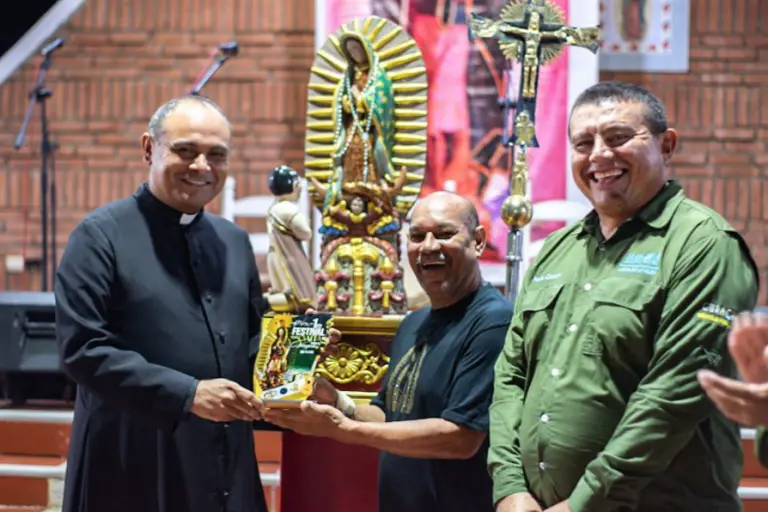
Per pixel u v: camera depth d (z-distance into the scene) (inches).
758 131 249.9
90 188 255.9
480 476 102.8
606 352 86.2
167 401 101.2
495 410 94.2
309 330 106.8
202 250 111.8
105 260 106.4
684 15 247.8
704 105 249.9
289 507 136.4
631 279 86.2
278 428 132.6
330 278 136.3
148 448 106.3
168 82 255.6
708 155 250.2
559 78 239.5
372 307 135.3
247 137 254.8
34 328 189.9
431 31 242.7
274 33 254.1
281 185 137.0
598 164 87.7
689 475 84.4
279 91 254.4
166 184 108.3
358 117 136.7
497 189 241.3
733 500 86.6
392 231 137.6
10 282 253.3
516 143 128.3
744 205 249.8
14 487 168.1
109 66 255.8
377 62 136.5
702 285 82.9
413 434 99.7
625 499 82.3
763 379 69.8
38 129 255.8
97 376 102.5
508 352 95.9
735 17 249.3
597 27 128.3
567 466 86.4
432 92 243.0
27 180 255.3
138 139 255.9
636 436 81.4
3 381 194.1
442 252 104.7
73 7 256.2
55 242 236.2
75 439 109.3
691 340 81.8
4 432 179.5
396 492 105.5
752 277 84.9
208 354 108.4
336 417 100.8
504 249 239.8
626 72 249.0
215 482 107.4
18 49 254.8
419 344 108.3
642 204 89.0
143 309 106.7
